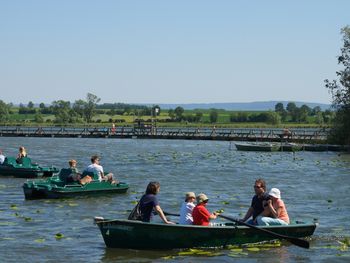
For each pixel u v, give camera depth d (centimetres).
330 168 4862
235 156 6250
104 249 1808
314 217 2427
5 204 2644
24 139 10269
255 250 1814
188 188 3388
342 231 2119
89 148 7631
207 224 1828
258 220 1884
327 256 1762
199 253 1764
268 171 4553
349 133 7438
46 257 1717
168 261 1680
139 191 3145
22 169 3709
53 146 8100
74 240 1927
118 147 7919
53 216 2350
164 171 4447
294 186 3572
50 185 2852
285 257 1744
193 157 6019
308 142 8175
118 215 2398
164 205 2722
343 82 7469
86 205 2625
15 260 1681
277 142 8812
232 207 2662
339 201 2908
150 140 10106
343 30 7438
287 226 1872
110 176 3014
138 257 1719
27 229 2091
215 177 4044
